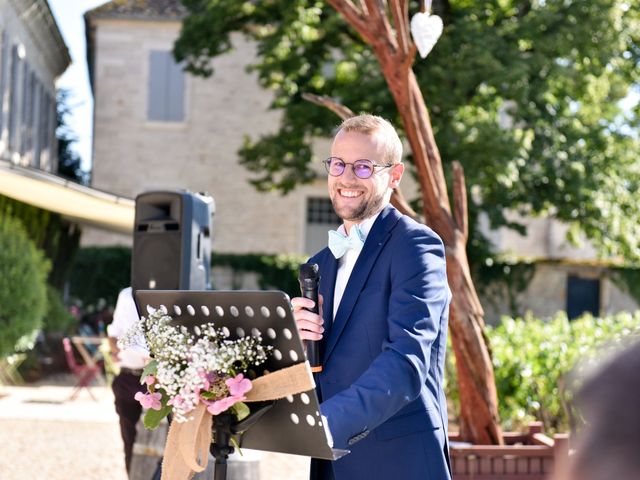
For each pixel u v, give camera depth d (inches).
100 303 933.8
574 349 327.6
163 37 1051.9
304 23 712.4
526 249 1109.1
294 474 324.8
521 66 644.1
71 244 808.3
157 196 241.9
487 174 678.5
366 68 697.0
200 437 109.7
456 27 668.7
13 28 838.5
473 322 239.9
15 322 554.9
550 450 225.5
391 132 130.9
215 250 1050.7
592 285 970.7
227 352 107.0
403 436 121.0
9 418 428.8
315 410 103.0
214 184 1058.1
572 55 678.5
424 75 655.8
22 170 486.9
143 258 241.0
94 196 501.0
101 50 1048.2
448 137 649.6
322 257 136.7
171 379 108.7
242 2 733.9
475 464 225.0
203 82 1056.8
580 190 722.8
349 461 123.3
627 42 717.9
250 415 109.0
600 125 760.3
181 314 114.7
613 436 44.6
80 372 532.4
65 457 347.6
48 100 1122.7
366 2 243.4
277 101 781.3
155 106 1057.5
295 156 797.2
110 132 1050.1
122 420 224.2
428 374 123.0
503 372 319.0
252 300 105.7
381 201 129.3
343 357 124.1
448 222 246.5
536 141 731.4
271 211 1056.2
